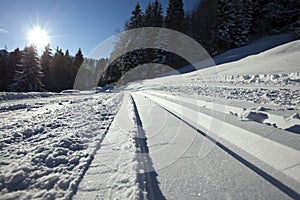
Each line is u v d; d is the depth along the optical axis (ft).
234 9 89.51
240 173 5.17
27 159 6.32
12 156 6.57
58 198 4.34
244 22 90.84
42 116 14.47
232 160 5.94
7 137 8.83
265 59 41.06
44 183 4.93
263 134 6.73
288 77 23.59
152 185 4.86
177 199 4.28
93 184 4.87
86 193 4.51
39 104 23.81
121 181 4.96
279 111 9.52
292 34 76.89
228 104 12.64
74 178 5.16
